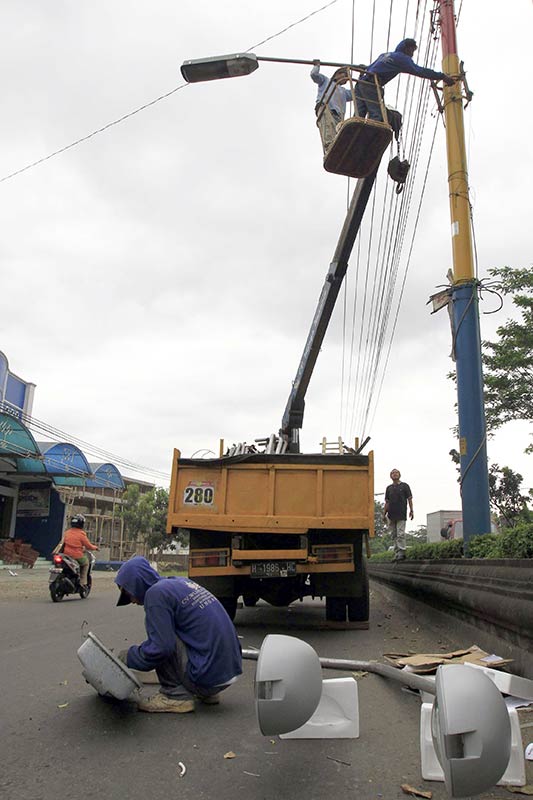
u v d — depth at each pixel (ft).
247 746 11.68
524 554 18.63
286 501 26.63
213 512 26.81
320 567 26.17
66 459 96.12
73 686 16.12
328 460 26.78
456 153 30.25
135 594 14.33
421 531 181.57
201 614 13.96
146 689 15.57
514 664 16.33
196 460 27.17
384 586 55.26
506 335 55.67
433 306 31.01
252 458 26.94
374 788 9.76
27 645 22.44
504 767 6.85
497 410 55.11
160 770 10.48
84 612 34.01
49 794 9.51
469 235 29.78
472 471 28.02
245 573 26.32
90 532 138.21
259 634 26.32
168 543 146.82
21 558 91.66
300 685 9.02
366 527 26.17
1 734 12.30
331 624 28.30
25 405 95.76
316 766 10.69
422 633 26.78
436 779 9.99
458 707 6.88
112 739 12.01
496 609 17.49
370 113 25.57
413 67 26.86
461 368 28.86
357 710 12.25
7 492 102.94
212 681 13.74
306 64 27.53
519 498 59.72
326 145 26.68
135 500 145.89
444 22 30.89
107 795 9.48
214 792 9.60
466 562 22.98
